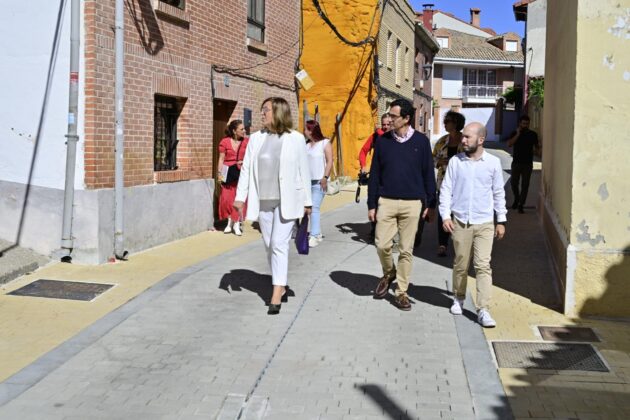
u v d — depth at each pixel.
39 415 4.32
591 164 6.10
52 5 8.15
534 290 7.31
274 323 6.16
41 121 8.29
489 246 6.11
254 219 6.45
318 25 20.77
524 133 13.25
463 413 4.39
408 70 29.77
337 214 13.80
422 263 8.80
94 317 6.29
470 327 6.06
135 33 8.69
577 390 4.73
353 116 20.89
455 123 9.18
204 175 10.76
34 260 7.97
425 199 6.64
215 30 10.89
